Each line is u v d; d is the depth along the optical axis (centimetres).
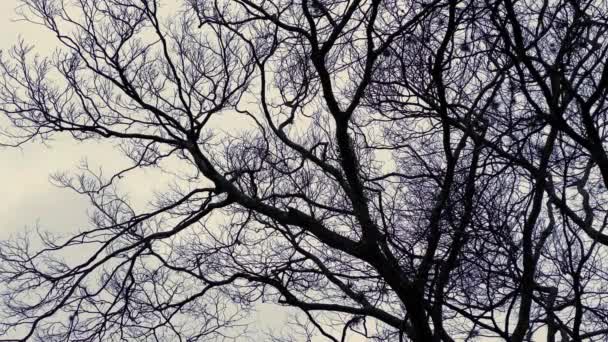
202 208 1299
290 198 1325
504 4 723
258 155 1311
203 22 1219
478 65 894
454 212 866
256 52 1295
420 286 1041
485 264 874
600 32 759
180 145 1275
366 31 1012
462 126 1041
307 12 1058
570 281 856
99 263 1289
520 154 739
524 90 732
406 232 1133
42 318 1261
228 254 1387
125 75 1293
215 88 1291
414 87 1116
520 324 1009
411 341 1234
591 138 759
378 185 1187
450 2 825
